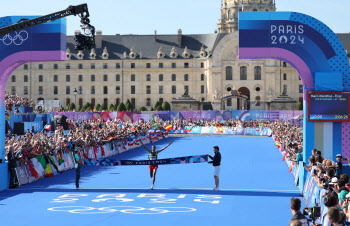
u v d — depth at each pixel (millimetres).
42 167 29844
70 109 138750
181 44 157625
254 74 147375
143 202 21594
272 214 18969
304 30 25297
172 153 48375
